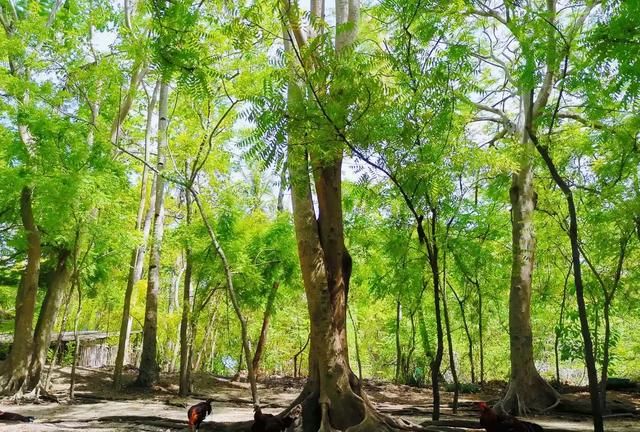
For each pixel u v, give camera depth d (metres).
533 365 15.17
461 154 10.80
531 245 15.77
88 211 15.41
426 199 10.09
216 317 24.42
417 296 17.91
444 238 12.85
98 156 14.90
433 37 8.97
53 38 15.55
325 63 7.70
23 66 15.14
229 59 11.42
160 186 19.92
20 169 14.25
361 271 21.20
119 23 15.93
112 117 18.36
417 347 25.28
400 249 14.79
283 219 19.03
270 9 8.93
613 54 7.50
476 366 30.00
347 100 7.52
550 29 8.86
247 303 19.23
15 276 21.45
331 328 9.83
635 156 11.36
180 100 19.33
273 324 27.14
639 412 14.16
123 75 16.22
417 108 8.42
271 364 31.53
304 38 9.25
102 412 13.27
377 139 7.94
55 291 16.84
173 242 18.31
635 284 16.77
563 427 11.65
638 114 10.72
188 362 18.45
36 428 10.61
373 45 11.01
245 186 22.61
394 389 21.06
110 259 18.80
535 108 13.97
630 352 25.33
